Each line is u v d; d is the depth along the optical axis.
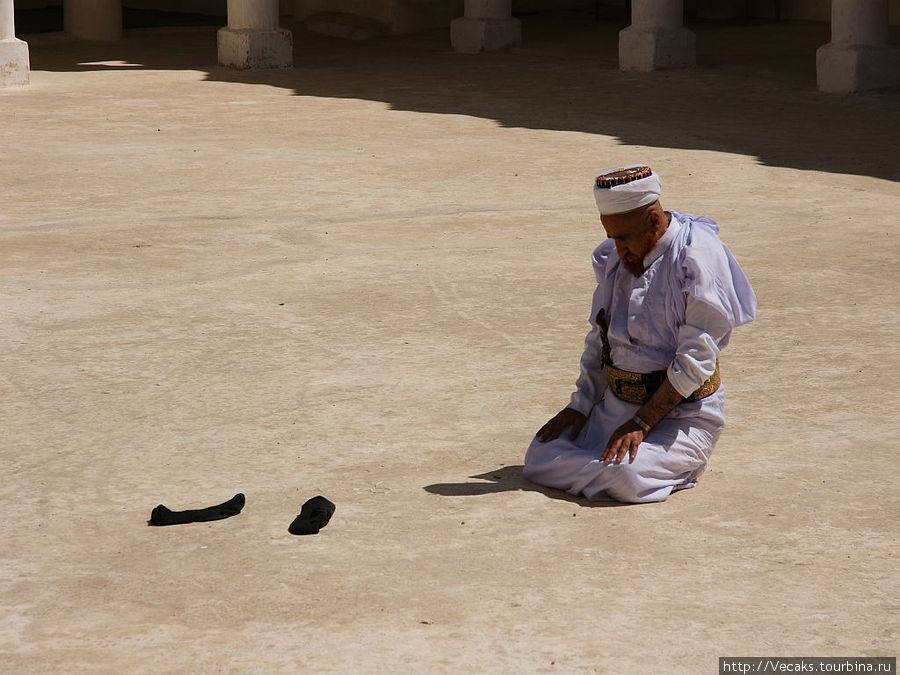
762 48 36.50
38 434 8.63
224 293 12.52
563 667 5.45
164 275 13.32
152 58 36.44
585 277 13.13
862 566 6.47
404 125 24.67
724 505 7.32
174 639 5.74
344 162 20.56
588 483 7.40
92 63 35.25
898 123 24.78
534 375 9.88
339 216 16.52
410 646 5.65
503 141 22.78
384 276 13.22
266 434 8.61
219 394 9.47
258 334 11.08
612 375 7.58
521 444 8.38
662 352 7.41
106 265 13.76
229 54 34.19
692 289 7.09
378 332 11.13
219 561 6.59
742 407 9.12
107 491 7.62
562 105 27.47
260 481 7.76
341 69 34.06
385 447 8.34
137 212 16.72
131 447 8.38
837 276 13.16
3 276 13.22
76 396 9.43
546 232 15.50
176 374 9.95
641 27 32.34
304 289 12.68
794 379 9.77
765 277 13.13
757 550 6.69
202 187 18.47
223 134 23.48
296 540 6.85
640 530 6.97
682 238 7.19
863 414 8.93
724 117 25.72
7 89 29.88
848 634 5.74
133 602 6.14
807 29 40.84
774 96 28.36
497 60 35.34
